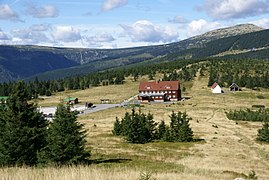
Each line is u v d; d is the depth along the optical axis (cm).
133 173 2039
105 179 1777
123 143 6988
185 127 7550
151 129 7744
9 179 1653
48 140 3603
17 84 3569
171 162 4819
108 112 13725
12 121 3409
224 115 12581
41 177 1719
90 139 7475
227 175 3266
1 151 3241
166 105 15250
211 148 6619
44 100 19675
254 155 5991
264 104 15538
